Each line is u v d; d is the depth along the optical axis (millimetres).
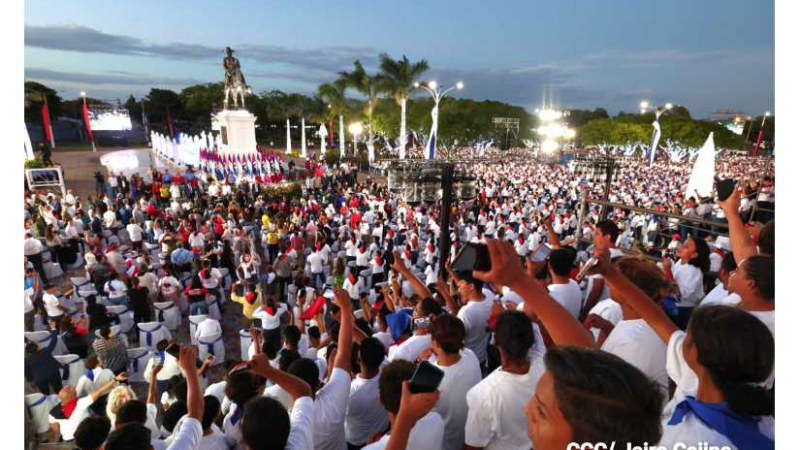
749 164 46906
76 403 5773
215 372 8930
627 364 1138
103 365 7477
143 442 2912
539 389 1202
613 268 2037
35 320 9852
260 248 16938
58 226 16547
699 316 1512
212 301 11195
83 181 35406
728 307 1501
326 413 2920
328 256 14070
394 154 64062
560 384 1110
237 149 38375
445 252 7863
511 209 23641
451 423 3023
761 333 1374
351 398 3518
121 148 66938
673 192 30469
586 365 1108
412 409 1541
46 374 7059
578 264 7254
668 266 4777
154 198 22438
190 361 2934
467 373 3031
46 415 5422
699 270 4461
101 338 7543
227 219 18469
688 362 1541
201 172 32312
